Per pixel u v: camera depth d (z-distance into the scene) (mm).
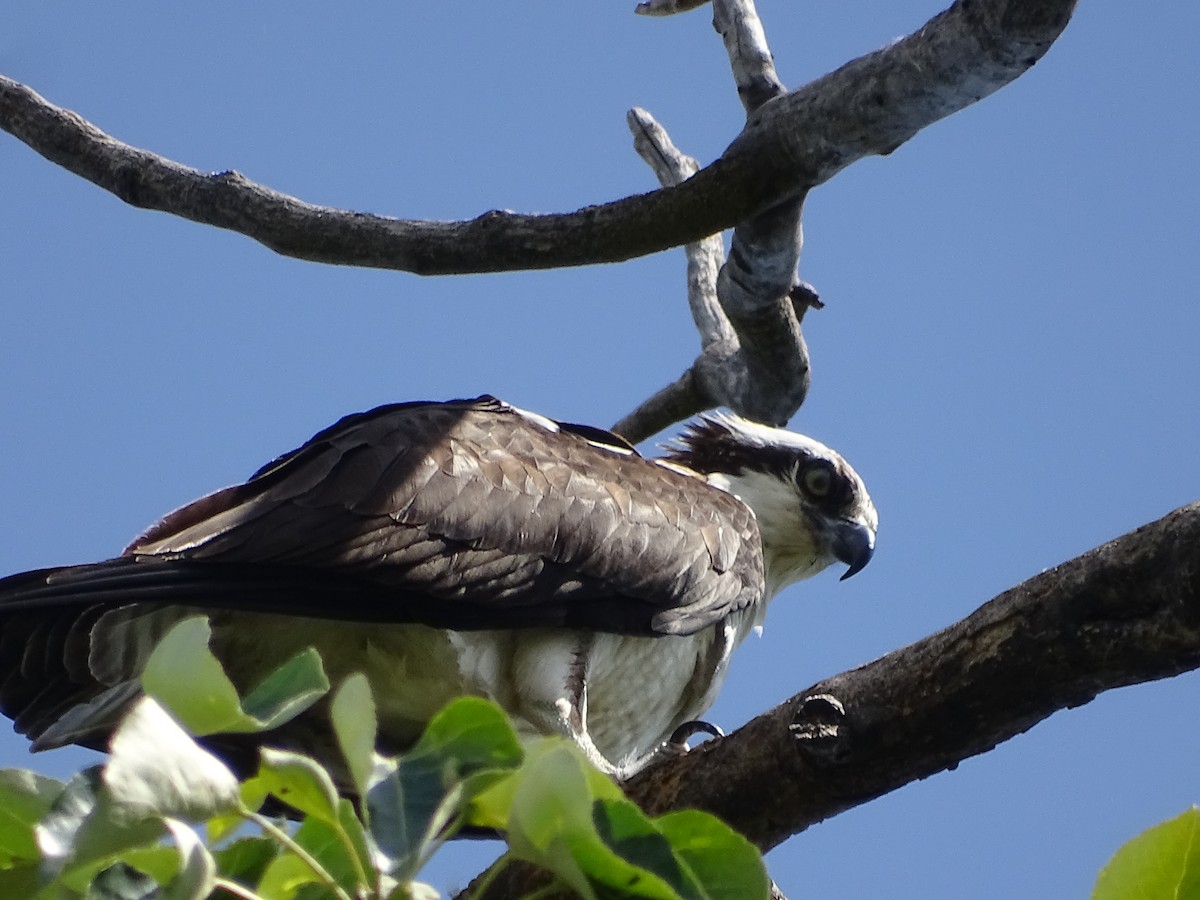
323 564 9867
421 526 10297
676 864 4836
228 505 10164
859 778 8023
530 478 10992
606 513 11211
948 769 8000
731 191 10367
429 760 5078
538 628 10945
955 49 9547
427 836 4789
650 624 11258
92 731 9594
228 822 5105
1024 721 7754
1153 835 4852
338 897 4844
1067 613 7477
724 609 11789
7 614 9555
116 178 12086
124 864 4770
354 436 10602
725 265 13094
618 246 10578
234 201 11555
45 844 4270
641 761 11977
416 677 10688
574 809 4566
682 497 12000
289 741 10258
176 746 4445
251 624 10172
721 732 11883
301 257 11461
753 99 11742
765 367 14188
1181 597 7207
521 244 10719
